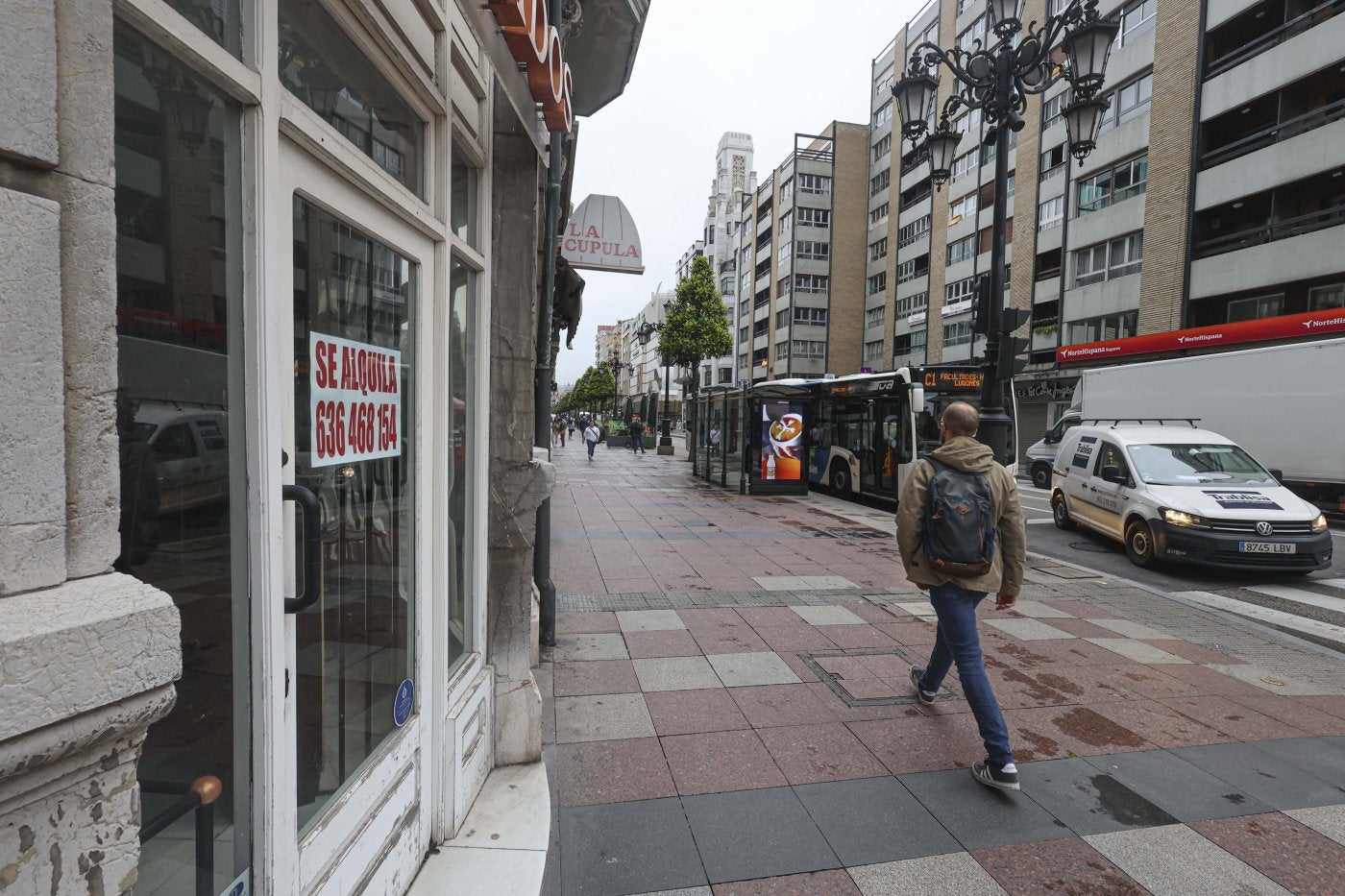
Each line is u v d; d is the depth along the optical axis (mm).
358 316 1980
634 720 3791
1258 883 2574
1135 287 24781
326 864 1774
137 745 1090
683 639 5164
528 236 3172
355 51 1882
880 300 46219
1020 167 31188
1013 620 5984
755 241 59188
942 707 4039
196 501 1343
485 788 2941
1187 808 3072
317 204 1731
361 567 2053
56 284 952
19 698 865
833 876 2562
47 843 954
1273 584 7859
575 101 7871
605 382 77375
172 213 1265
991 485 3371
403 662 2340
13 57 900
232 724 1463
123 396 1188
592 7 6008
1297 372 13180
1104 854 2727
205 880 1386
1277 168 19984
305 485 1733
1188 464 8992
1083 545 10125
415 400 2324
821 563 8109
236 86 1351
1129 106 25188
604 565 7781
